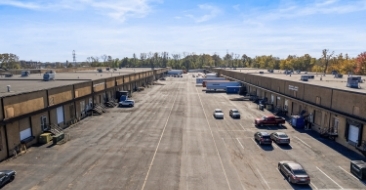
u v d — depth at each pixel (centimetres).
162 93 7656
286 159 2522
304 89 3919
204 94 7512
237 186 1997
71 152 2678
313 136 3291
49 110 3275
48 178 2100
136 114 4572
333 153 2688
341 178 2136
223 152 2698
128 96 6569
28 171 2227
